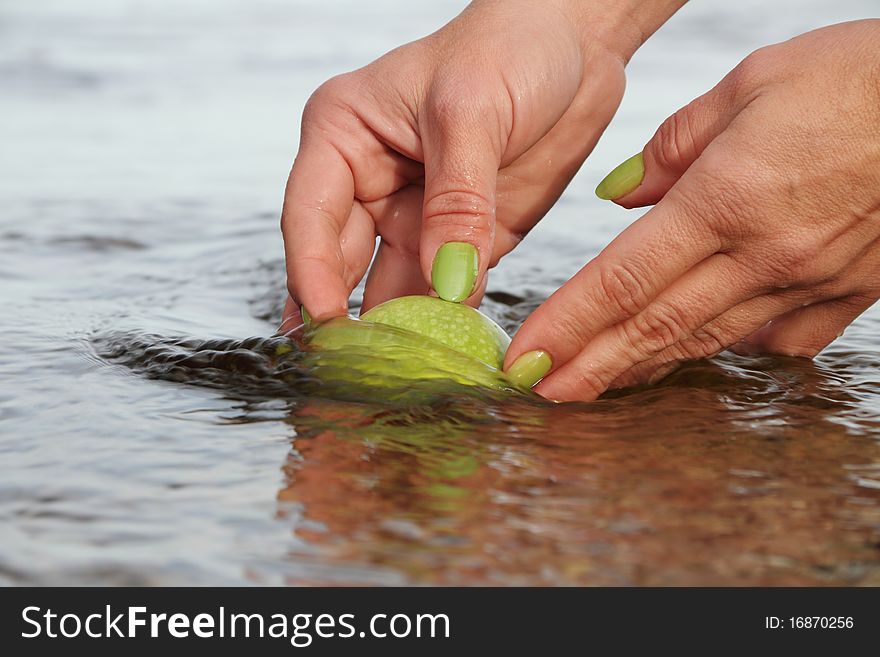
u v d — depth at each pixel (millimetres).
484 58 527
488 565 395
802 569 394
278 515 414
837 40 480
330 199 535
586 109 569
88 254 697
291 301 550
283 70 1524
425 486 429
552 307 490
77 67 1516
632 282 484
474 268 505
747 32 1794
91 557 396
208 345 521
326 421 469
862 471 443
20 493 424
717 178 476
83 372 511
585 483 433
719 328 508
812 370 531
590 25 566
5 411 476
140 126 1144
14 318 576
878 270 496
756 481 436
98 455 446
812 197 474
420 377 484
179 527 408
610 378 500
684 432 469
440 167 512
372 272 574
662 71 1440
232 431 461
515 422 472
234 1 2387
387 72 539
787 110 474
